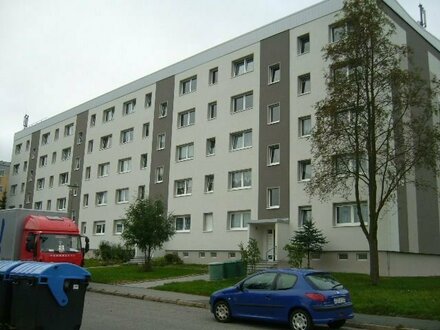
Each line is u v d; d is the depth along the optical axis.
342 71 21.81
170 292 19.89
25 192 65.88
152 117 44.47
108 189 48.69
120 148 48.06
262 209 32.56
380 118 21.06
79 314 9.20
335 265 27.91
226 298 13.20
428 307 14.27
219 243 35.09
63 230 21.27
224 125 36.78
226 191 35.44
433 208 30.81
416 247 28.50
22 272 9.15
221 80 37.88
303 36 32.75
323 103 21.86
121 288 21.36
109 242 44.38
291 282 12.36
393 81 20.73
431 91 21.84
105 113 52.12
